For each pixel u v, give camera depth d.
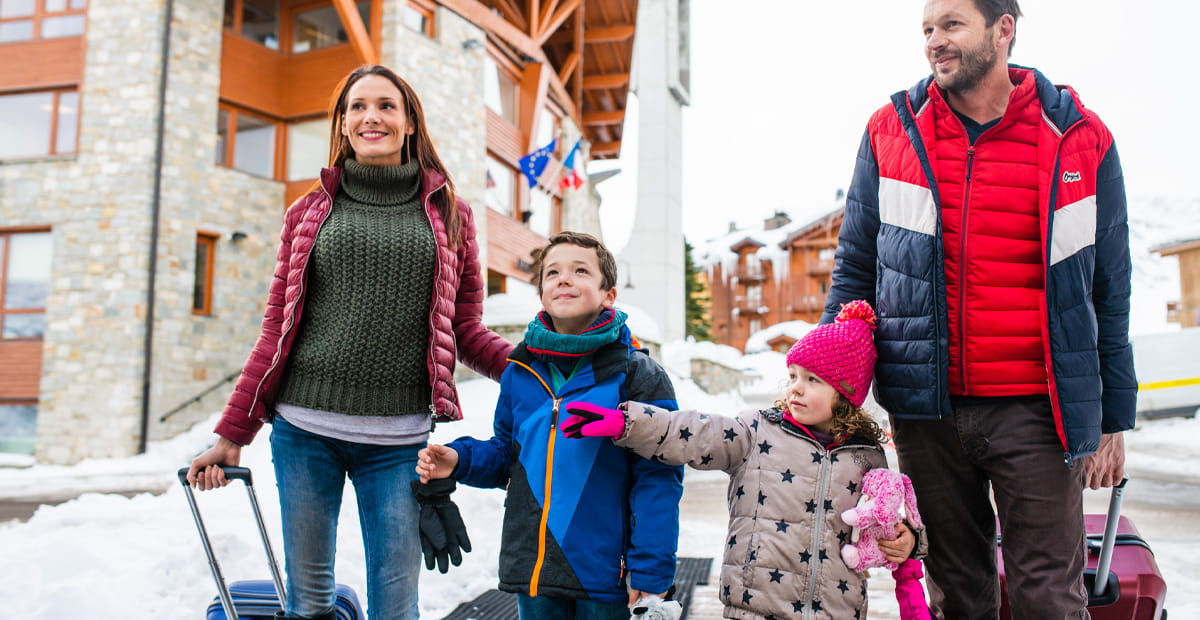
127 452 11.79
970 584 2.35
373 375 2.24
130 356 11.96
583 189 20.77
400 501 2.25
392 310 2.26
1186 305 22.48
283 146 14.23
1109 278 2.21
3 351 12.52
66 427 12.06
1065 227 2.13
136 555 3.82
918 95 2.34
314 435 2.22
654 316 26.61
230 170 13.24
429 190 2.40
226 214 13.16
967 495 2.33
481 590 3.92
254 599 2.46
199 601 3.42
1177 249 22.42
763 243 52.22
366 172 2.31
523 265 16.66
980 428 2.24
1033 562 2.17
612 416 2.00
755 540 2.17
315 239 2.27
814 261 50.34
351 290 2.24
